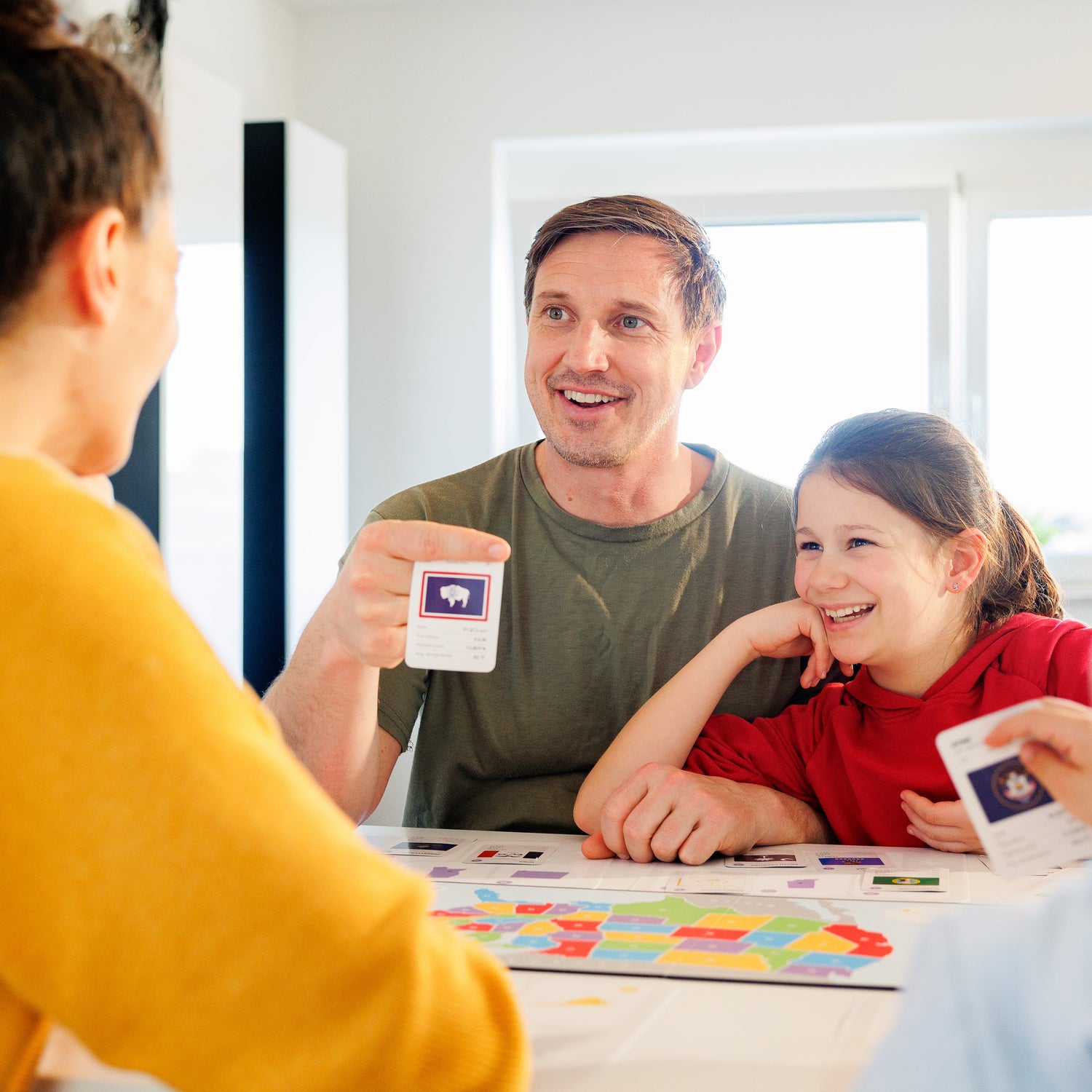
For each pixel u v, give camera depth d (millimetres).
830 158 2684
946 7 2527
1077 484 2596
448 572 880
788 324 2627
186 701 416
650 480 1289
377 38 2734
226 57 2422
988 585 1167
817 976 663
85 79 493
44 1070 501
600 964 691
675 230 1240
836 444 1143
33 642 408
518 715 1279
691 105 2617
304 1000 406
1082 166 2600
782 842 1045
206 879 400
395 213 2732
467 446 2719
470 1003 447
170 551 1942
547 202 2746
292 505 2322
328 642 976
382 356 2742
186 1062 407
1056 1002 356
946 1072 371
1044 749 652
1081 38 2488
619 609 1286
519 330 2812
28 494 429
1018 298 2625
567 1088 527
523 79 2680
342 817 465
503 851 1017
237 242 2168
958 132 2619
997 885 868
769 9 2586
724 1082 529
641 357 1221
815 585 1122
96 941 400
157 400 1904
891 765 1089
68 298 496
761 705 1288
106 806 401
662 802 972
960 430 1203
